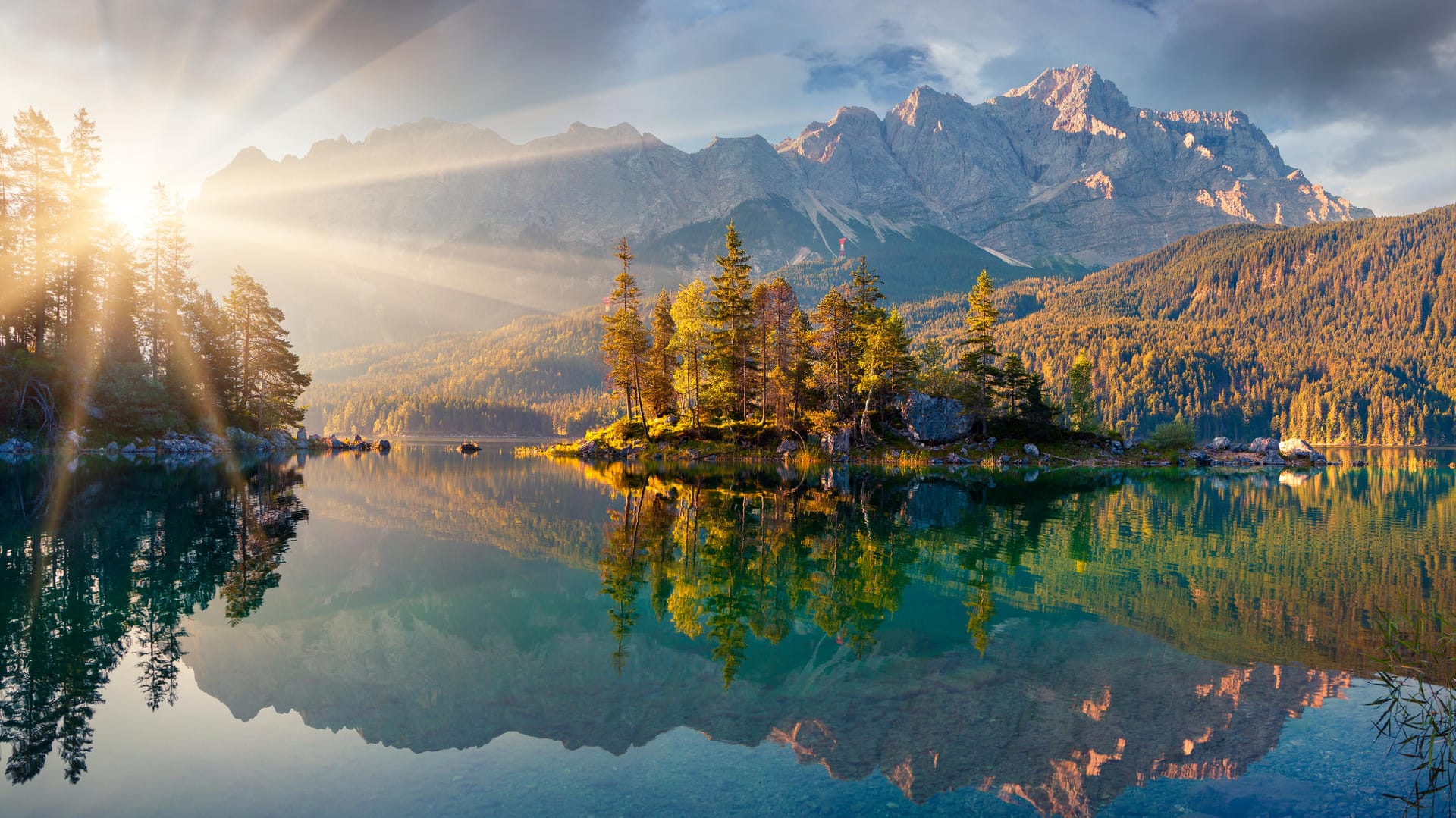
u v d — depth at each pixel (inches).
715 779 305.7
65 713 372.2
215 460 2380.7
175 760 318.7
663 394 3164.4
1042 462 2664.9
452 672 441.1
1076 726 366.3
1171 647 506.6
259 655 470.9
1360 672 455.2
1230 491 1764.3
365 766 314.8
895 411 3011.8
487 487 1637.6
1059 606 620.4
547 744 341.1
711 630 539.5
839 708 387.5
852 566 783.7
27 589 629.9
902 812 278.2
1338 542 987.3
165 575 689.0
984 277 2925.7
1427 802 290.8
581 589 668.1
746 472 2230.6
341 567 746.8
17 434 2214.6
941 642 514.9
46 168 2532.0
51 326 2583.7
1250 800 291.7
